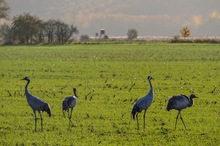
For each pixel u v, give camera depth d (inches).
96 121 1565.0
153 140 1331.2
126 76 2908.5
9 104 1883.6
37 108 1417.3
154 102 1935.3
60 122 1547.7
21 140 1325.0
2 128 1469.0
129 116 1649.9
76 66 3587.6
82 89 2324.1
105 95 2127.2
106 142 1306.6
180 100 1432.1
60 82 2608.3
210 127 1491.1
